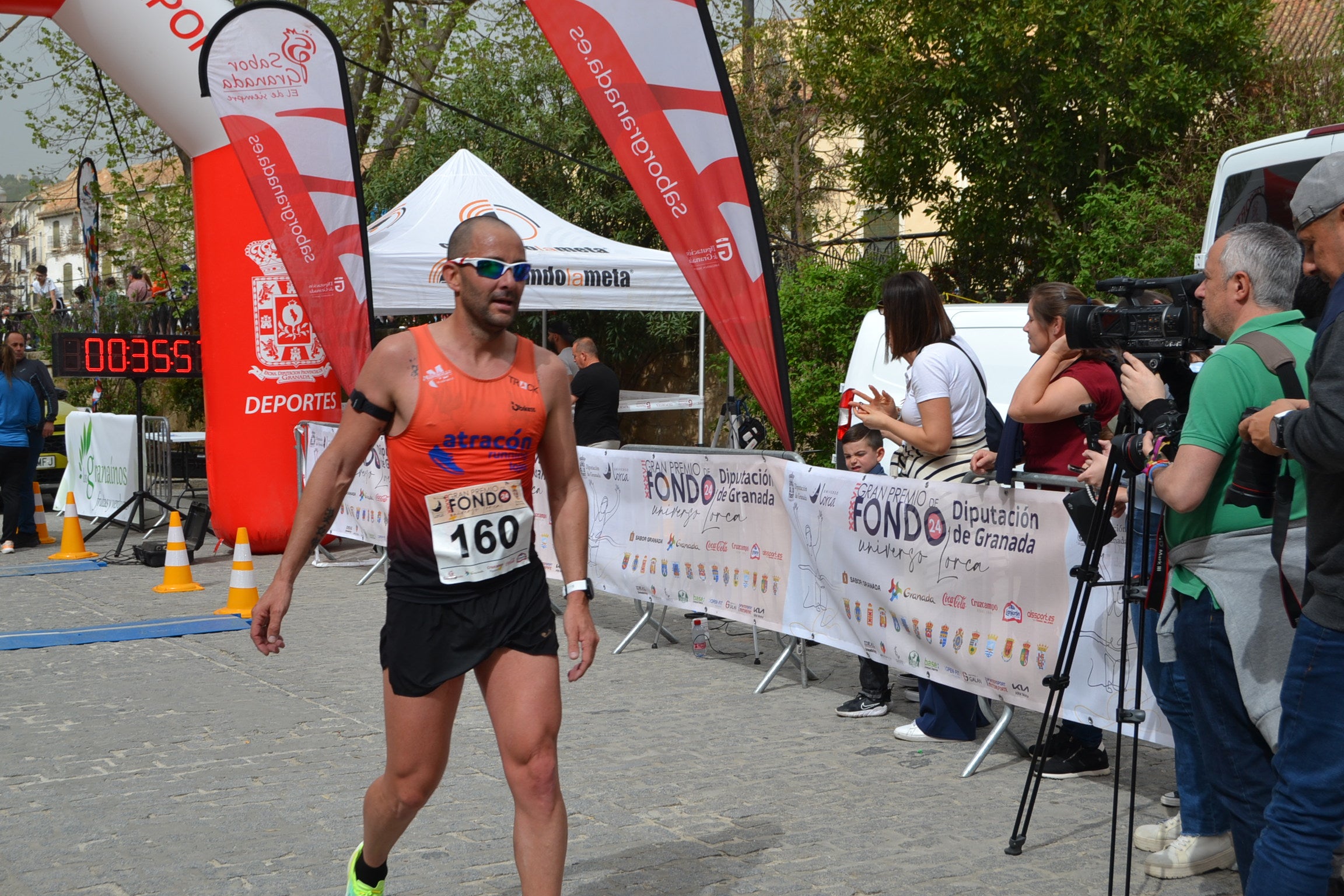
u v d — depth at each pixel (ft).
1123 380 10.52
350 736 17.06
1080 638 14.01
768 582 19.47
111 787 14.82
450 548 9.41
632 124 21.24
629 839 12.94
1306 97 43.32
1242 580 9.43
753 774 15.25
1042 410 14.30
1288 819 8.43
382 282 34.01
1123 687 10.59
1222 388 9.23
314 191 31.53
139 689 19.92
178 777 15.20
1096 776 15.11
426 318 64.44
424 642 9.49
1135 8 43.11
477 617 9.47
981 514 15.29
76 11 33.04
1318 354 8.05
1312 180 8.36
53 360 36.24
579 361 34.53
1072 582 14.08
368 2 61.21
